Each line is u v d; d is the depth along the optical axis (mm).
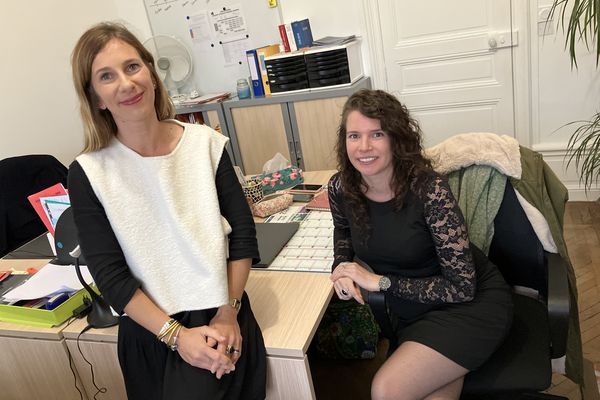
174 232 1348
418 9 3453
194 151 1420
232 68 4242
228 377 1308
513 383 1387
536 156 1630
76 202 1326
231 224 1481
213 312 1392
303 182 2371
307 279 1609
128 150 1336
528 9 3160
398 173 1455
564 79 3221
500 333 1433
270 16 3922
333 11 3711
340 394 2107
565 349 1449
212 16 4125
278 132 3766
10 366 1719
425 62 3572
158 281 1343
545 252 1631
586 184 3191
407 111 1492
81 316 1618
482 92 3490
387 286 1500
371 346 2238
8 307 1653
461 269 1431
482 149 1648
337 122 3541
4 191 2576
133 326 1417
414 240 1475
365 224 1540
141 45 1367
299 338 1350
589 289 2504
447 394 1393
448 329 1420
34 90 3637
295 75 3578
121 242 1330
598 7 2471
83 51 1255
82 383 1650
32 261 2059
